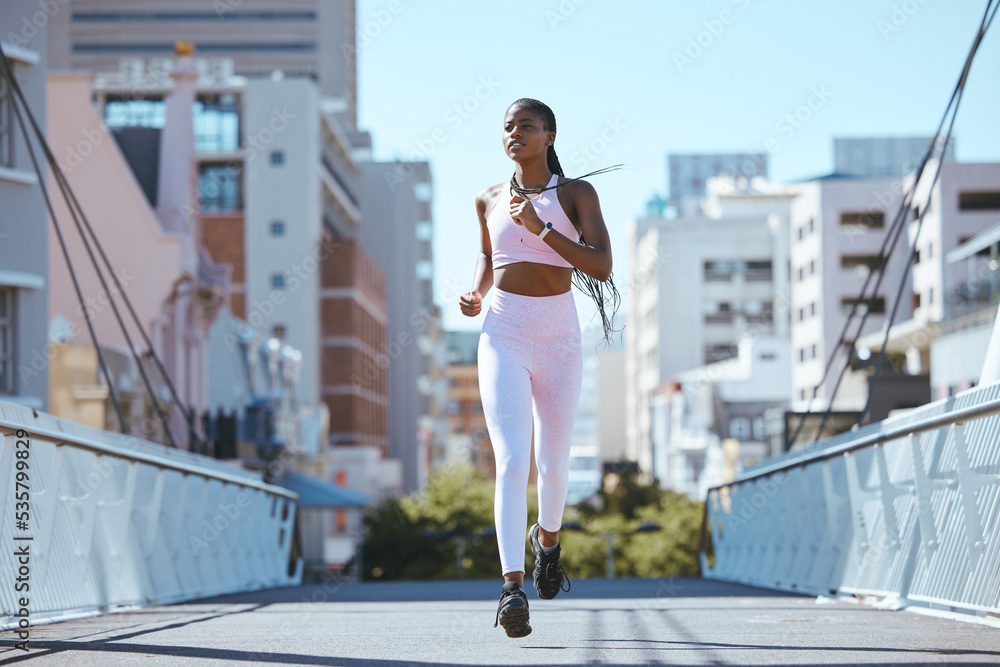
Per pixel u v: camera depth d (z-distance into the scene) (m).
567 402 7.71
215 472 19.02
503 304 7.65
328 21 188.25
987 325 64.50
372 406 124.25
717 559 25.45
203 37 189.00
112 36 189.25
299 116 109.69
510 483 7.40
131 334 45.66
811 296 127.00
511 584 7.34
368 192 148.50
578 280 8.00
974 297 67.00
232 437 50.34
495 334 7.65
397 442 146.50
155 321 46.41
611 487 94.00
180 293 49.28
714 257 164.50
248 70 188.25
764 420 136.88
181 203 51.16
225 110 110.94
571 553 69.69
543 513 8.11
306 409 89.25
